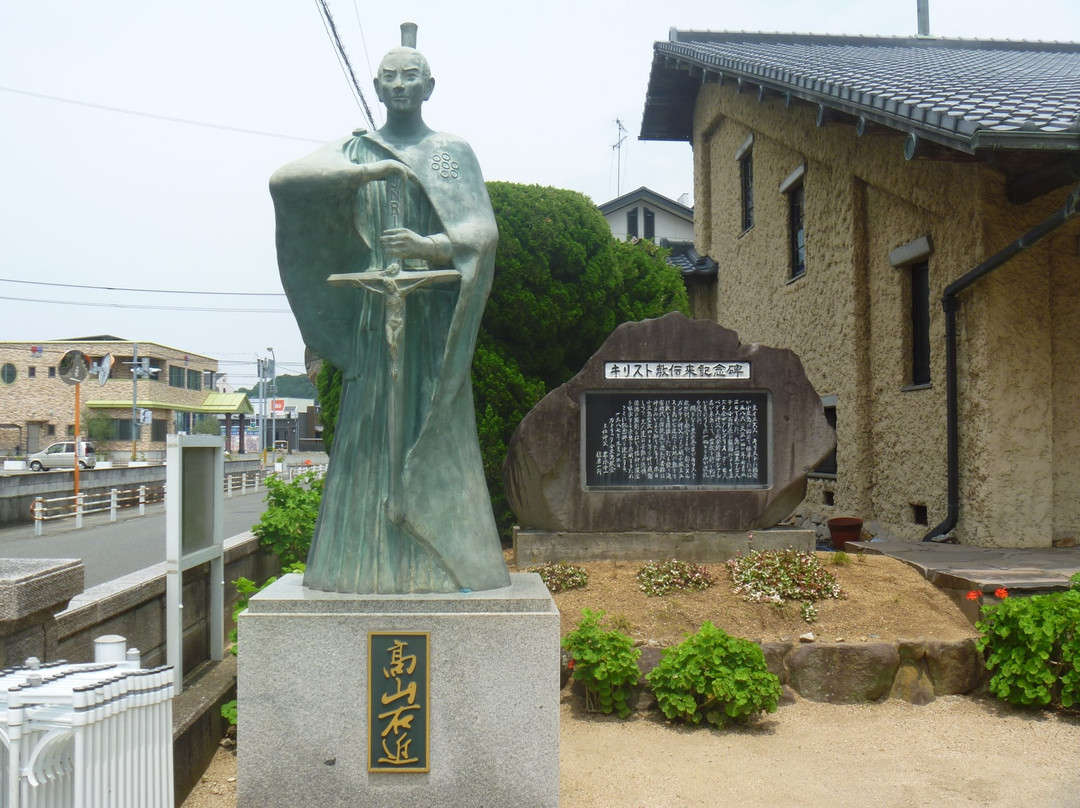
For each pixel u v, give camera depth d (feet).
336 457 13.41
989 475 28.27
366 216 13.08
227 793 14.42
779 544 28.43
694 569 24.22
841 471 38.96
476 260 12.67
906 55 43.62
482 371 34.50
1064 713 19.21
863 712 19.57
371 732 12.12
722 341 28.96
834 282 39.42
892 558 26.04
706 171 59.11
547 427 28.32
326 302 13.34
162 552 42.98
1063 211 22.99
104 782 9.69
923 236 31.86
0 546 45.70
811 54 45.14
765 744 17.63
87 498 68.13
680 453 28.89
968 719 19.02
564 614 22.47
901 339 34.47
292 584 13.39
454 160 13.19
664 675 18.94
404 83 13.08
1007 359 28.27
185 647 18.06
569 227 35.86
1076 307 28.91
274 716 12.08
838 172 38.73
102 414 142.20
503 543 36.37
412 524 12.67
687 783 15.61
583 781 15.69
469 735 12.19
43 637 12.88
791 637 21.17
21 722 9.27
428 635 12.17
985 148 21.39
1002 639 19.93
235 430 242.78
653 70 57.21
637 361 28.81
